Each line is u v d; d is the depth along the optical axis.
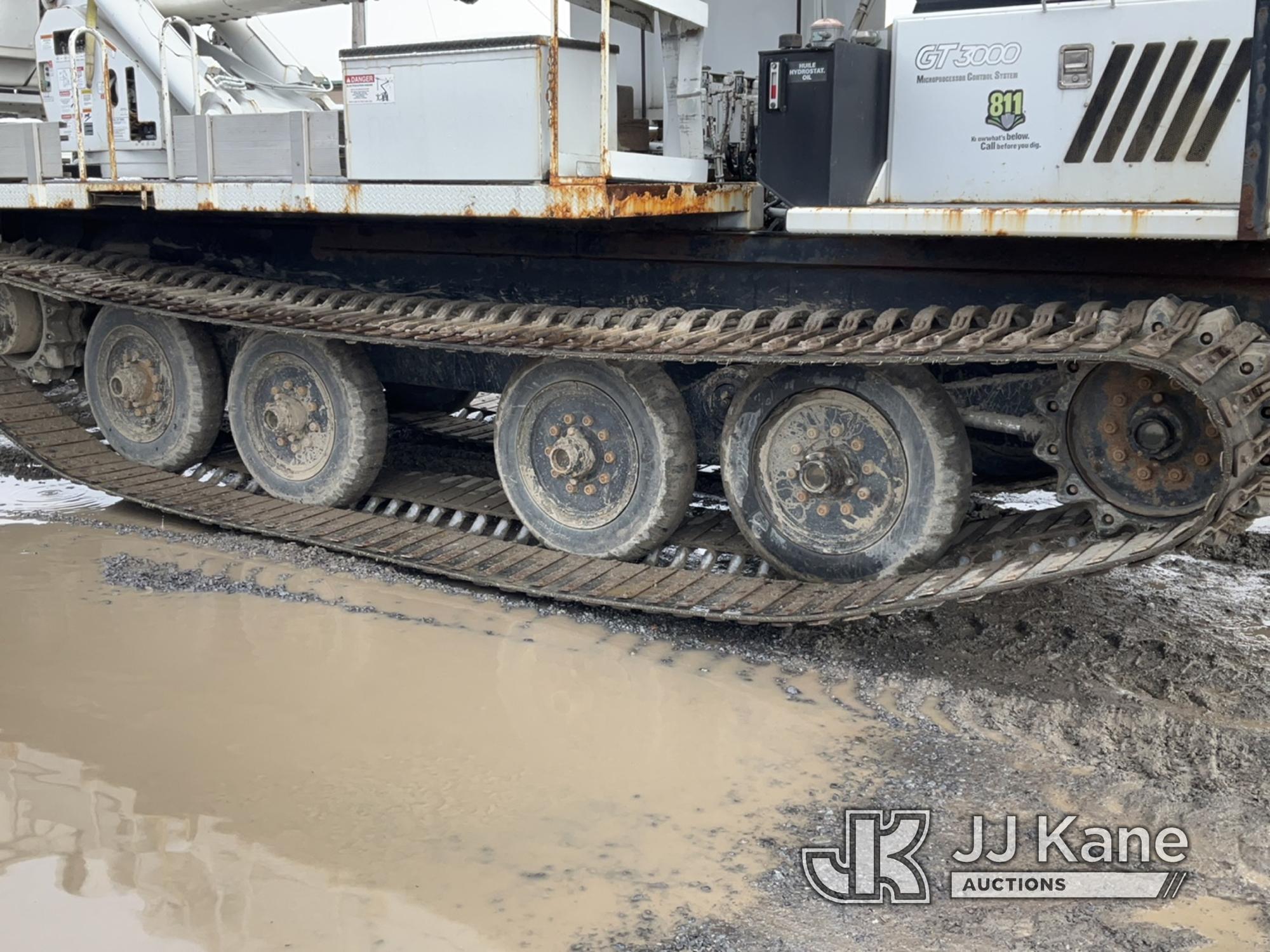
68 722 4.65
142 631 5.57
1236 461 4.29
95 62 7.77
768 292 5.91
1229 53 4.62
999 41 5.02
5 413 7.97
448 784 4.22
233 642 5.48
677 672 5.23
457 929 3.41
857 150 5.22
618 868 3.73
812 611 5.27
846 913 3.53
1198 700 4.88
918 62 5.20
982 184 5.14
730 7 6.47
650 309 6.05
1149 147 4.80
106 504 7.67
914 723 4.74
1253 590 6.14
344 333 6.41
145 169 7.62
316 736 4.56
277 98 8.15
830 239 5.65
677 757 4.45
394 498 7.12
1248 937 3.42
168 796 4.11
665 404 5.92
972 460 5.90
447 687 5.04
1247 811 4.04
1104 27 4.81
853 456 5.52
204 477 7.84
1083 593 6.06
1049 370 5.27
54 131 7.57
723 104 6.33
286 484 7.22
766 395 5.68
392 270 7.08
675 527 6.09
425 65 5.77
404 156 5.91
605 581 5.92
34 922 3.41
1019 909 3.55
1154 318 4.64
